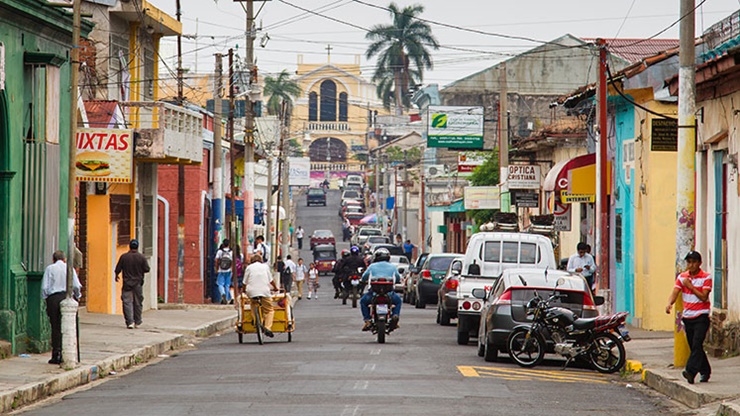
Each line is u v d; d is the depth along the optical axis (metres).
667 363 25.92
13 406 20.02
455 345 33.03
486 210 79.50
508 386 22.14
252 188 61.62
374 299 33.25
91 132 38.41
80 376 23.94
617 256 44.50
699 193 31.69
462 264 39.62
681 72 24.55
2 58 25.44
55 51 29.72
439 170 125.56
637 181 40.75
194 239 63.31
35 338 28.12
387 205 139.12
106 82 44.97
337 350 30.20
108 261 43.25
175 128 43.91
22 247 27.98
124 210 45.31
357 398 19.56
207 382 22.80
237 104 105.31
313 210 175.50
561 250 57.28
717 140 29.64
